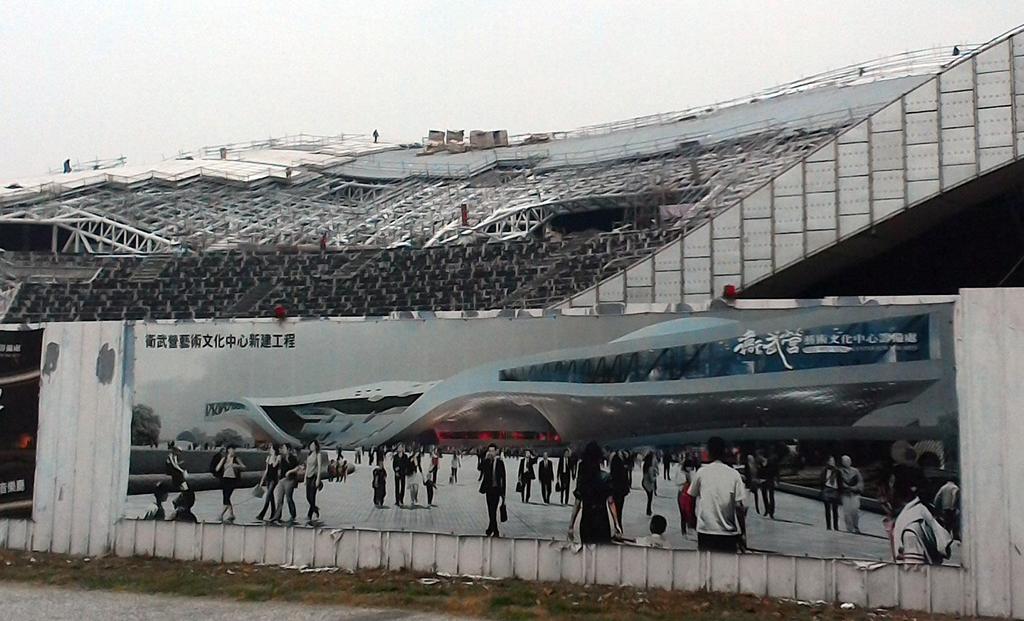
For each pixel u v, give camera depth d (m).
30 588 10.83
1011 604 9.24
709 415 10.34
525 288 37.16
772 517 10.05
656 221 44.09
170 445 12.14
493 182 59.75
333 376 11.64
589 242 40.59
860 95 52.78
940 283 28.20
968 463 9.51
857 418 9.90
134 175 65.00
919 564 9.55
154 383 12.27
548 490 10.75
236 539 11.79
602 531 10.53
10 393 12.80
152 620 9.58
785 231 23.08
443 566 10.98
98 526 12.31
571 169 59.00
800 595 9.86
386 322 11.51
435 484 11.14
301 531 11.55
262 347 11.94
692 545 10.24
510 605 9.82
